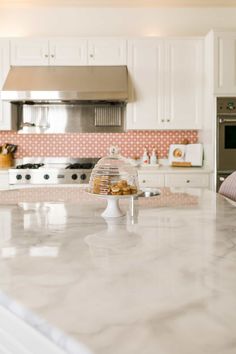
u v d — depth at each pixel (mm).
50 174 3879
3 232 1321
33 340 692
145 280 852
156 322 647
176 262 983
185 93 4062
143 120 4074
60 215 1630
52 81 3920
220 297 757
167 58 4039
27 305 720
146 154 4359
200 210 1747
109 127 4387
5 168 4090
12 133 4371
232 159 3809
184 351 556
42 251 1086
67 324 644
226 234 1291
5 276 878
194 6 4352
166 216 1608
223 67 3793
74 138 4395
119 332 613
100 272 904
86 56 4035
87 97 3883
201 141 4266
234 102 3801
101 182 1561
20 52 4023
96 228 1385
